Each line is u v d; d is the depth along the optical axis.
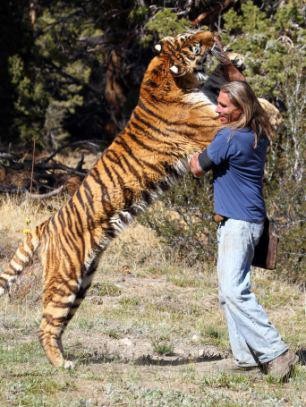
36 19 37.91
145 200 11.38
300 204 17.84
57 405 9.10
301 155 18.08
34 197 23.08
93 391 9.74
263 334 10.19
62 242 11.05
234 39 23.19
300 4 23.39
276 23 23.22
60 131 42.31
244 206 10.16
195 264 18.75
